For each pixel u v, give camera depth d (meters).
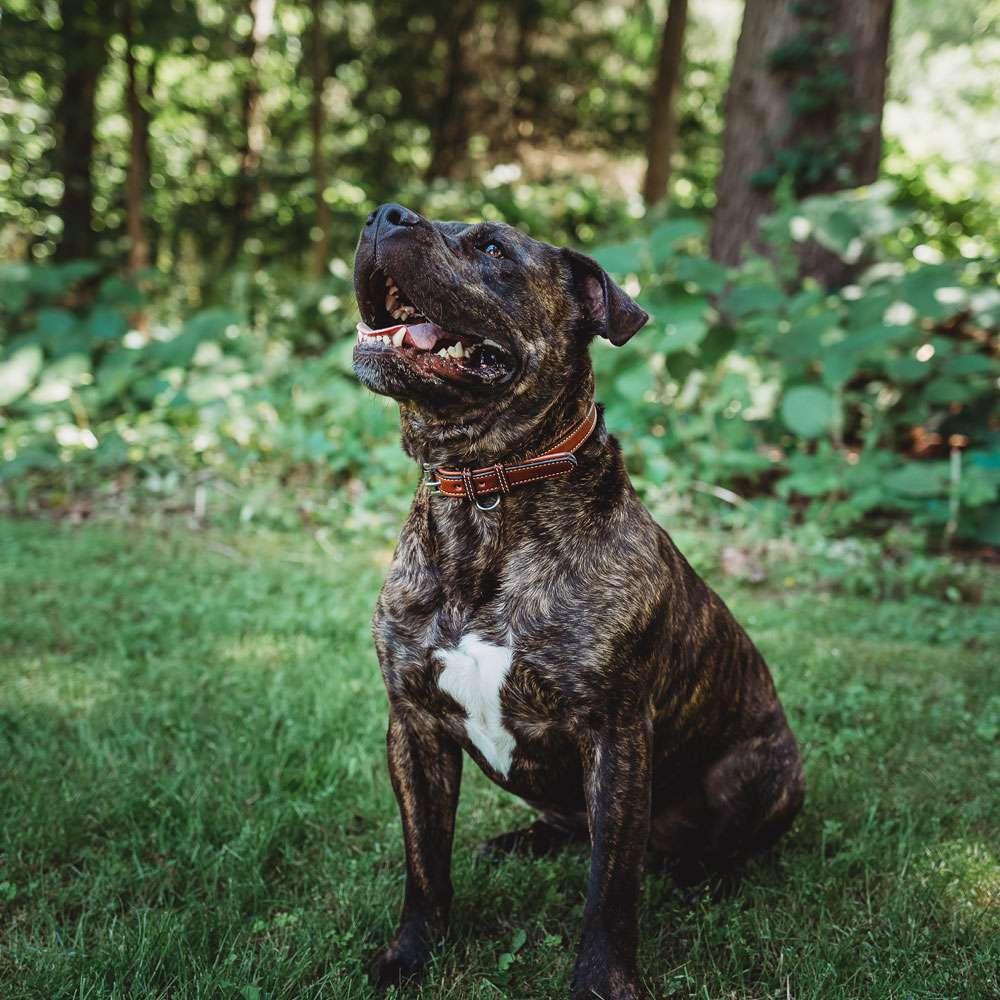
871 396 7.81
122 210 15.92
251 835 2.91
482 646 2.34
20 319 10.27
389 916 2.63
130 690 4.01
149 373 8.89
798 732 3.86
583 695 2.31
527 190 15.70
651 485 7.02
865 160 9.50
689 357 7.65
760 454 7.59
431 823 2.53
